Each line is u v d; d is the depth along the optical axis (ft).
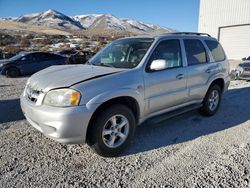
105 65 14.46
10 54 84.48
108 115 11.91
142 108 13.43
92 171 11.15
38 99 11.69
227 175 10.82
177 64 15.60
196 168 11.39
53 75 12.78
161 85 14.19
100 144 11.87
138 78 13.06
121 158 12.35
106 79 12.03
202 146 13.67
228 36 81.56
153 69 13.76
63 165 11.60
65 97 11.07
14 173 10.84
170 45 15.34
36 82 12.56
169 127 16.48
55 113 10.95
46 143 13.75
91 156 12.49
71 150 13.03
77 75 12.33
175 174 10.91
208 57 18.06
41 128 11.66
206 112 18.44
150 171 11.16
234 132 15.71
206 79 17.53
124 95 12.32
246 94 27.17
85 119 11.16
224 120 18.03
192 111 19.77
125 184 10.20
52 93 11.32
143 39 15.24
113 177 10.69
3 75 45.65
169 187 10.00
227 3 79.92
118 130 12.54
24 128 15.88
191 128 16.37
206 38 18.58
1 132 15.20
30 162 11.77
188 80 15.98
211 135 15.21
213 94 18.76
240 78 36.70
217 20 83.05
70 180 10.44
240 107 21.62
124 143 12.75
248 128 16.44
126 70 12.99
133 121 13.00
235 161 12.00
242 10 76.69
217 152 12.95
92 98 11.28
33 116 11.78
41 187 9.93
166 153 12.87
